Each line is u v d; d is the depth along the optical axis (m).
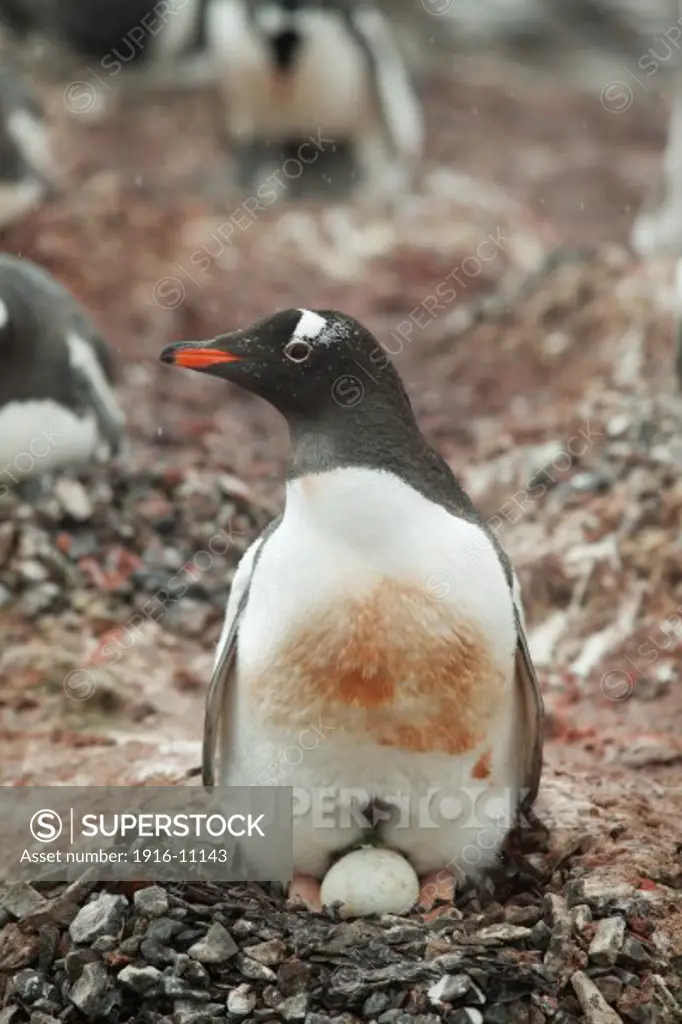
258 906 8.19
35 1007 7.88
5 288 13.16
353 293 21.14
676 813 9.25
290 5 23.58
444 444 16.47
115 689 11.39
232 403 18.11
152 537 13.09
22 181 21.03
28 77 30.80
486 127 30.97
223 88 26.00
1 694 11.40
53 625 12.19
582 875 8.36
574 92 33.31
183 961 7.79
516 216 24.58
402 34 34.31
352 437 7.68
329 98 23.95
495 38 36.00
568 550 12.88
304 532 7.68
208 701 8.02
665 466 13.53
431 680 7.65
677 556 12.70
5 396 13.11
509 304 19.23
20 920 8.23
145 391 18.08
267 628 7.70
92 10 30.89
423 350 19.52
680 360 14.88
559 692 11.62
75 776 10.02
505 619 7.75
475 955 7.79
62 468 13.55
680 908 8.24
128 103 30.12
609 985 7.75
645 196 27.41
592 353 17.56
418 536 7.59
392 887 8.05
